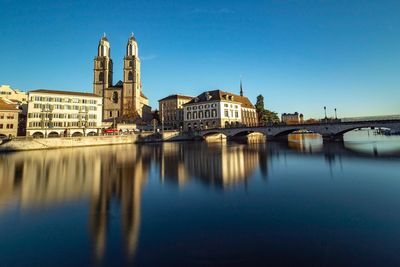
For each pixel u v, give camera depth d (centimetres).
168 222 1044
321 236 876
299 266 684
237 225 995
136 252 790
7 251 812
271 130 7081
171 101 13712
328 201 1298
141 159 3419
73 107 8925
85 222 1066
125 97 12200
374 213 1099
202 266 698
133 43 12562
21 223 1061
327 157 3180
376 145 4838
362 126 5234
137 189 1642
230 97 10869
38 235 935
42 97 8319
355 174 2017
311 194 1439
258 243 832
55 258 763
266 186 1664
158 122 13988
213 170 2356
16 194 1548
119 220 1081
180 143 7575
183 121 11738
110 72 13225
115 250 808
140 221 1062
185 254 768
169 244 841
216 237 887
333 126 5722
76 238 905
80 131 8994
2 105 7469
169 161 3127
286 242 835
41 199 1431
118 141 7312
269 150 4372
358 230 919
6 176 2212
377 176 1916
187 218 1087
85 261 743
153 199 1399
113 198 1432
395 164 2472
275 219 1052
